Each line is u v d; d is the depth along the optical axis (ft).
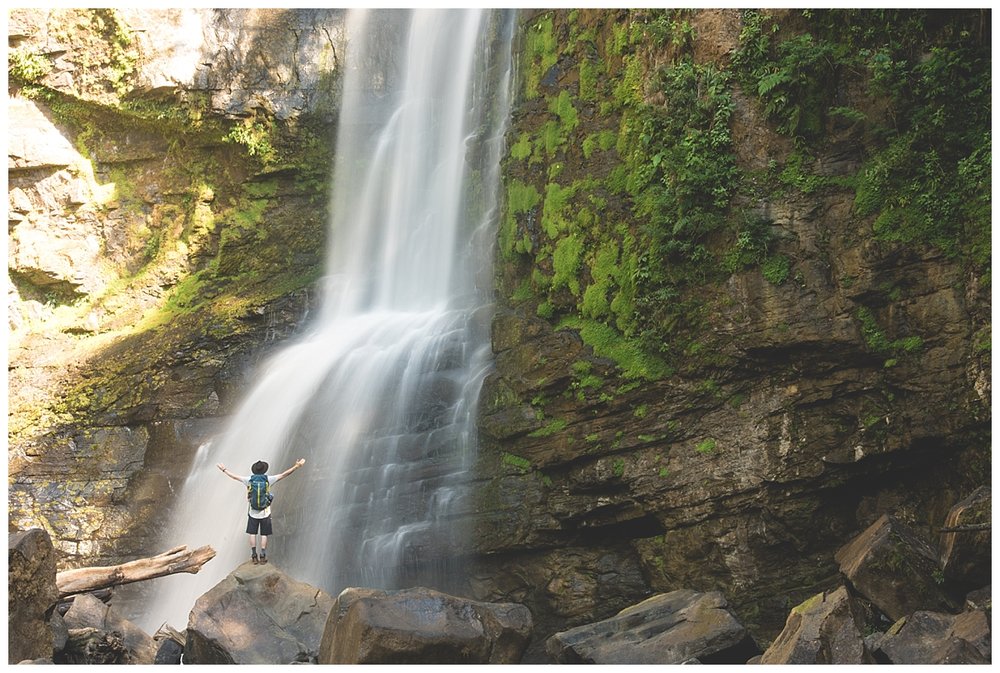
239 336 70.74
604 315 53.01
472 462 55.52
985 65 44.83
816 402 46.88
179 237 78.59
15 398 69.15
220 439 65.16
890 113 45.98
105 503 64.44
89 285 77.66
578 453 51.19
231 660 34.17
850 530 47.26
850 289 46.01
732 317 47.98
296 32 80.48
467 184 70.85
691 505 48.78
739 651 35.35
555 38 61.93
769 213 48.03
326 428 61.26
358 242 78.13
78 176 77.71
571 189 56.59
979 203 43.55
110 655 35.88
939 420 44.24
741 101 49.29
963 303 43.88
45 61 75.36
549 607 51.98
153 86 75.97
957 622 32.58
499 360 56.49
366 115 80.79
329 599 38.09
